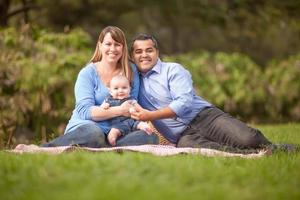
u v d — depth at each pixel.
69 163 5.96
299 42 25.22
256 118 17.53
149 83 8.26
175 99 8.09
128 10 22.62
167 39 24.98
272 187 5.47
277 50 25.30
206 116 8.16
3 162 6.42
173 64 8.27
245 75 17.41
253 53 25.03
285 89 17.70
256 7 22.94
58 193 5.04
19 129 12.54
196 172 5.75
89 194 4.89
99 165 5.83
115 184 5.17
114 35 8.10
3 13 18.64
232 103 17.12
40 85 12.71
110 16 22.91
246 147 7.89
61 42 14.24
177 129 8.20
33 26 14.84
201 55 17.91
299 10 22.81
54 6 21.83
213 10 22.98
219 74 17.16
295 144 8.72
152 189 5.05
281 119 17.77
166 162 6.11
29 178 5.56
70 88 12.95
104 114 7.83
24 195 5.11
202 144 7.89
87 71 8.20
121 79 7.92
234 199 4.87
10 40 13.43
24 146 7.92
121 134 7.95
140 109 7.80
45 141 11.48
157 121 8.23
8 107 12.50
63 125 12.80
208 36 25.36
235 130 7.95
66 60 13.12
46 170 5.73
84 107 7.96
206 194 4.98
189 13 23.08
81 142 7.78
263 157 7.08
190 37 26.47
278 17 23.05
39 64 12.88
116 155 6.50
